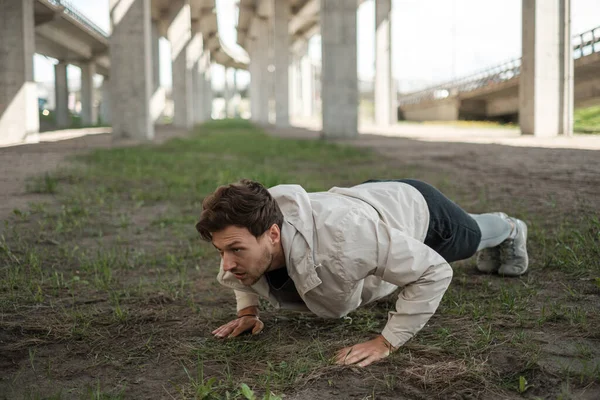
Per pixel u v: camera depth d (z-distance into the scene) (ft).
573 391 7.25
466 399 7.26
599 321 9.52
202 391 7.39
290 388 7.67
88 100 190.70
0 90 77.82
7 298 11.75
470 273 13.06
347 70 80.94
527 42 72.79
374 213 8.30
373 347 8.32
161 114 183.11
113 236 18.26
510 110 139.95
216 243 7.38
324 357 8.57
